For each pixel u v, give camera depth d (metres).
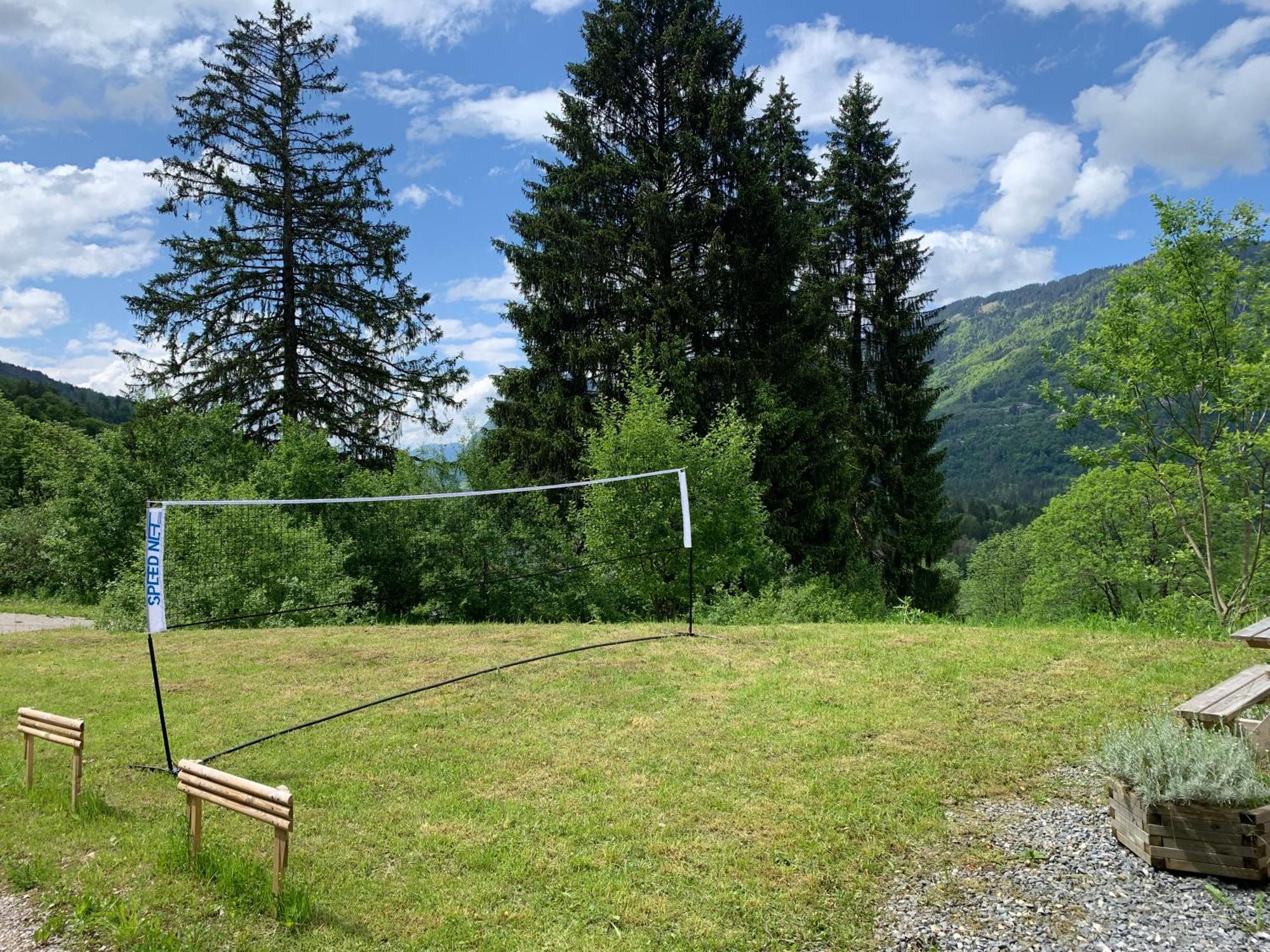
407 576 18.58
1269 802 3.66
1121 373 17.06
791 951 3.35
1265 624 5.46
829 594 15.88
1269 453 15.98
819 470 19.78
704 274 19.06
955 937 3.35
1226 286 15.71
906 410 24.34
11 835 4.77
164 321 21.25
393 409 23.88
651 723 6.29
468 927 3.59
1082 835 4.14
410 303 23.92
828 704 6.52
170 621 13.23
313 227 22.97
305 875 4.09
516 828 4.57
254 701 7.55
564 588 18.20
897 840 4.23
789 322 19.48
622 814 4.69
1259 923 3.26
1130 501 22.80
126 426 19.11
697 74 19.20
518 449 19.62
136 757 6.09
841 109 26.81
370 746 6.07
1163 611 18.11
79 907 3.84
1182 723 4.75
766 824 4.47
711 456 15.04
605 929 3.54
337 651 9.84
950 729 5.82
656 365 17.97
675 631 10.18
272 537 14.73
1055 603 28.06
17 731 7.02
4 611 18.64
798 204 22.97
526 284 20.03
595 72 20.06
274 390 22.22
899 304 25.41
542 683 7.66
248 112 22.11
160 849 4.38
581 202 19.94
